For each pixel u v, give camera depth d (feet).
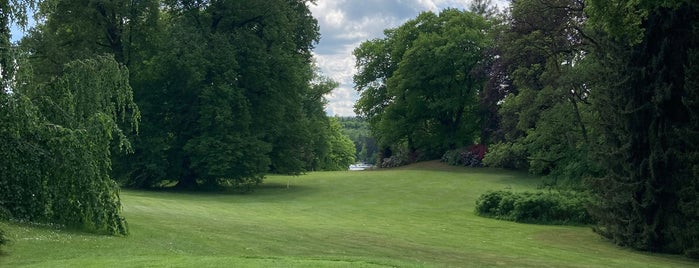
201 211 79.82
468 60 177.58
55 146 46.78
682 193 55.83
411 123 194.59
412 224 79.10
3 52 43.32
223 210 84.74
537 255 54.60
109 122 51.37
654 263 52.08
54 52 98.17
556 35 94.32
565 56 100.73
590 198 73.26
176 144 127.03
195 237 52.24
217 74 121.70
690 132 55.21
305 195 117.60
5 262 37.06
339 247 51.80
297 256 43.96
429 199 111.45
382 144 221.05
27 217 45.73
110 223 49.80
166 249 44.91
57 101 50.26
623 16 52.16
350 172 173.68
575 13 90.53
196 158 122.72
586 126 90.89
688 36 56.49
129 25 122.11
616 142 62.08
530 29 97.50
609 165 62.34
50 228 49.34
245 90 127.03
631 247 60.85
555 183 100.58
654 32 58.18
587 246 62.49
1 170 44.60
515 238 67.97
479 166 161.27
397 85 188.85
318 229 65.87
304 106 189.78
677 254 57.52
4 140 44.37
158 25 125.59
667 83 57.72
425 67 182.29
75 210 48.75
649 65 58.70
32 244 42.83
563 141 97.45
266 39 131.95
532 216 84.58
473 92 181.27
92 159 48.75
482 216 90.79
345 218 83.61
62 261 36.91
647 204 58.34
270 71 129.49
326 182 141.49
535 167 108.47
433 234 68.33
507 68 136.46
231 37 127.85
